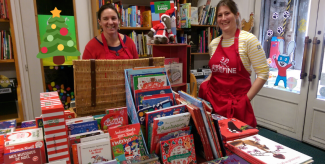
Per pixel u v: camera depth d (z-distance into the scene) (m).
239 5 3.30
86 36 2.73
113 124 0.94
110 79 1.07
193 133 0.95
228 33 1.55
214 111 1.61
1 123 1.02
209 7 3.19
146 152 0.85
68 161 0.72
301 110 2.67
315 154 2.39
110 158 0.77
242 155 0.88
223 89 1.58
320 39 2.39
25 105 2.34
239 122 1.18
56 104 0.72
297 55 2.68
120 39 1.78
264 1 2.99
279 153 0.85
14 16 2.15
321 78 2.46
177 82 2.45
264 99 3.14
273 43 2.94
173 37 2.24
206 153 0.90
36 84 2.37
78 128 0.84
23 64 2.27
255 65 1.49
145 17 2.77
